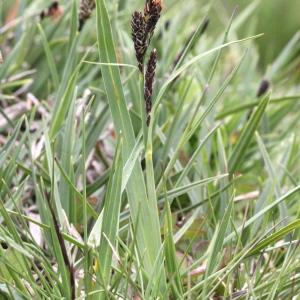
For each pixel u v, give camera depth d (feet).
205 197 1.42
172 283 1.16
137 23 1.12
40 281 1.23
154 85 1.62
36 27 1.80
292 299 1.22
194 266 1.24
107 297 1.11
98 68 1.72
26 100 1.69
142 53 1.14
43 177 1.36
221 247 1.19
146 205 1.16
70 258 1.16
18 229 1.29
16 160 1.35
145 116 1.16
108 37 1.17
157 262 1.13
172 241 1.15
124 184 1.14
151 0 1.11
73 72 1.48
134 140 1.18
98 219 1.15
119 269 1.19
